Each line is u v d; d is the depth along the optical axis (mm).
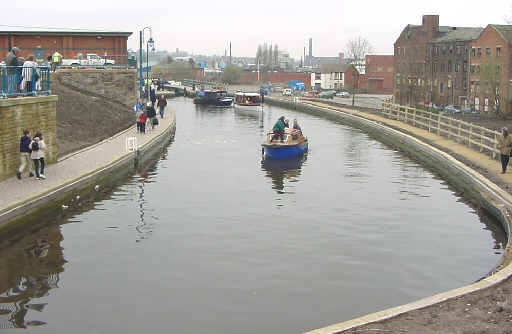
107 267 15648
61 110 40469
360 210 22172
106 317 12422
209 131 51344
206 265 15820
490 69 66438
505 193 21422
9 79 23484
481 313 10773
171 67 193875
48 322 12156
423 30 94938
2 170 22375
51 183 22250
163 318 12383
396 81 103500
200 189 25891
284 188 26250
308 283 14492
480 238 18656
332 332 10031
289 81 151625
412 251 17203
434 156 33750
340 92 117062
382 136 47781
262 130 52531
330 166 32656
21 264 15836
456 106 80000
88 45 57625
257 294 13758
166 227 19625
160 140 40719
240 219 20703
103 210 21891
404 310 10930
